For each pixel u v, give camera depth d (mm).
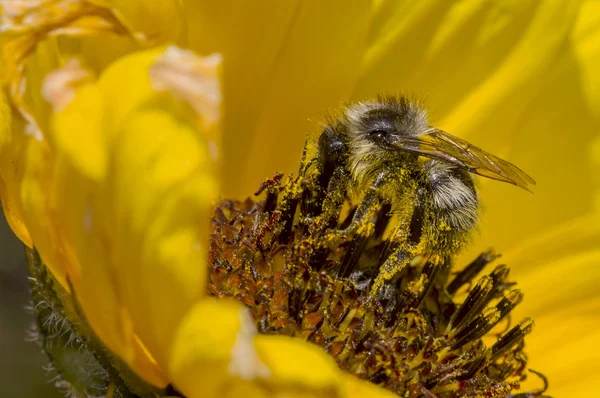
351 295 160
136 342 146
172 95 142
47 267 150
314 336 158
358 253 161
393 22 172
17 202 149
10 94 148
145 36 152
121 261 143
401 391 159
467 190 163
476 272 172
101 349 148
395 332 161
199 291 141
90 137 144
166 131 141
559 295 172
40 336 160
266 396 139
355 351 159
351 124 164
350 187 163
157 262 141
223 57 166
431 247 162
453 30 172
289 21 167
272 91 170
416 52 172
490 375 165
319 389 139
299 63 170
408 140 162
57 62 150
